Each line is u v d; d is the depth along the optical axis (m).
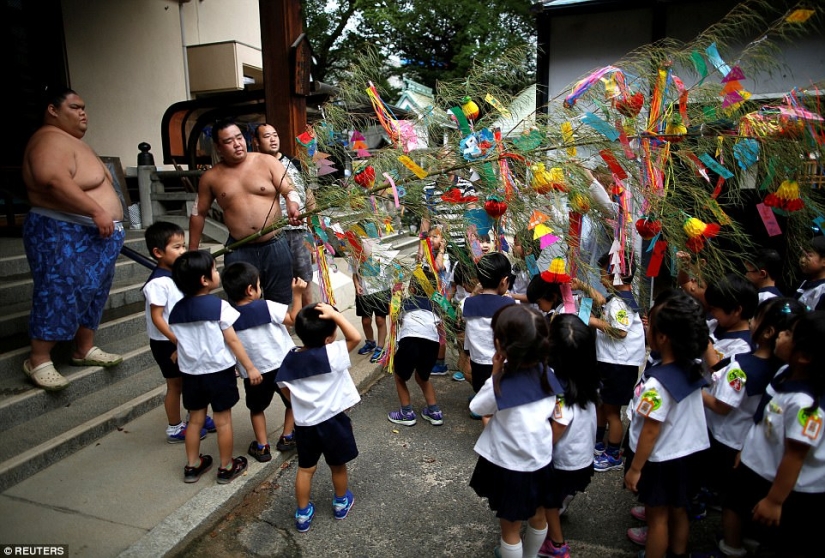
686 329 2.10
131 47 7.88
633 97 2.51
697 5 5.14
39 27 6.68
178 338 2.82
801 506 2.04
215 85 8.77
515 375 2.19
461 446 3.50
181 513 2.59
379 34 16.73
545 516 2.33
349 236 3.08
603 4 5.35
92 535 2.44
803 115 2.28
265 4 4.77
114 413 3.38
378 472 3.19
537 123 2.75
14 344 3.67
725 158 2.53
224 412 2.83
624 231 2.68
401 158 2.67
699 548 2.52
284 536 2.63
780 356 2.09
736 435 2.39
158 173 6.43
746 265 3.23
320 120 3.38
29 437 3.04
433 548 2.54
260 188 3.74
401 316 3.54
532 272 2.97
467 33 14.95
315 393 2.58
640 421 2.32
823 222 2.53
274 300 3.97
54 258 3.18
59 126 3.25
